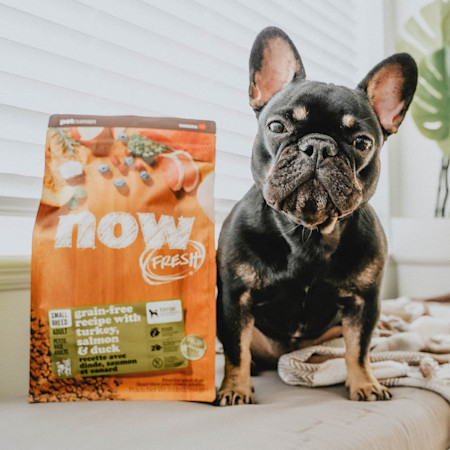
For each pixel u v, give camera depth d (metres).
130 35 1.40
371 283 0.90
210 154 0.89
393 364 1.00
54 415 0.73
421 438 0.79
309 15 2.09
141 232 0.83
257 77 0.96
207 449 0.60
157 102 1.47
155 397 0.82
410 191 2.43
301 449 0.62
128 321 0.81
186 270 0.84
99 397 0.81
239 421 0.71
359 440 0.68
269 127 0.88
